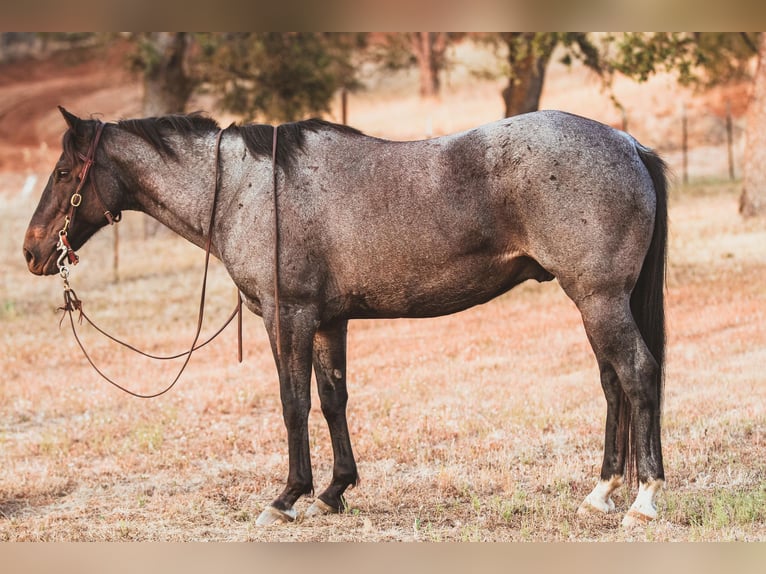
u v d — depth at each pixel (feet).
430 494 23.99
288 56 71.97
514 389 33.24
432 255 20.85
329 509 22.75
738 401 29.53
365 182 21.30
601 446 26.89
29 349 43.32
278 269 21.54
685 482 23.56
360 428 29.94
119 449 29.37
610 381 21.18
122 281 58.85
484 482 24.23
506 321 44.27
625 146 20.59
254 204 21.95
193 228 23.08
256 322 47.60
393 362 38.34
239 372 38.42
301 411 21.88
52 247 23.27
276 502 22.16
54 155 115.96
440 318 46.09
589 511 21.39
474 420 29.86
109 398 35.50
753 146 60.23
